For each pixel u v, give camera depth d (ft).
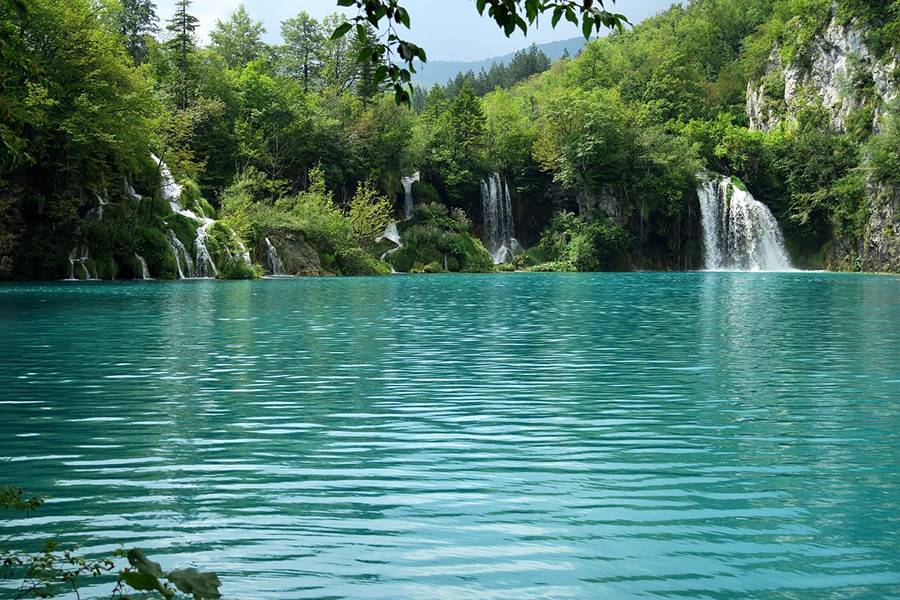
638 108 336.29
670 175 278.26
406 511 20.62
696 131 311.06
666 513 20.53
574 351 53.93
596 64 424.46
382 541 18.39
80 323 71.51
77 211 158.81
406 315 83.10
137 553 8.41
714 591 15.74
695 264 285.64
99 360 48.85
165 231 168.14
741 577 16.46
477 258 257.75
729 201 280.10
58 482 23.15
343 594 15.42
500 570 16.70
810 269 281.95
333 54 331.57
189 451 26.84
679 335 63.93
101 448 27.20
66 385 39.81
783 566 17.07
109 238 156.66
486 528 19.33
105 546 17.98
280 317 79.36
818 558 17.56
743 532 19.17
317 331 66.44
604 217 280.10
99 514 20.26
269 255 197.77
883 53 282.56
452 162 281.13
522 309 91.81
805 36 320.09
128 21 311.06
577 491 22.45
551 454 26.66
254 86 259.60
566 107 293.02
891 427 30.81
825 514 20.53
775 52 351.46
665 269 286.46
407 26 12.40
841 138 285.02
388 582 16.02
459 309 91.76
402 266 241.14
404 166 276.82
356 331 66.69
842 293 124.36
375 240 246.88
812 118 311.27
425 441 28.40
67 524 19.48
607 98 315.17
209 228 178.60
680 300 108.06
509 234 293.84
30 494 21.90
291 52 337.72
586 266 268.41
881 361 49.01
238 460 25.71
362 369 45.60
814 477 23.98
